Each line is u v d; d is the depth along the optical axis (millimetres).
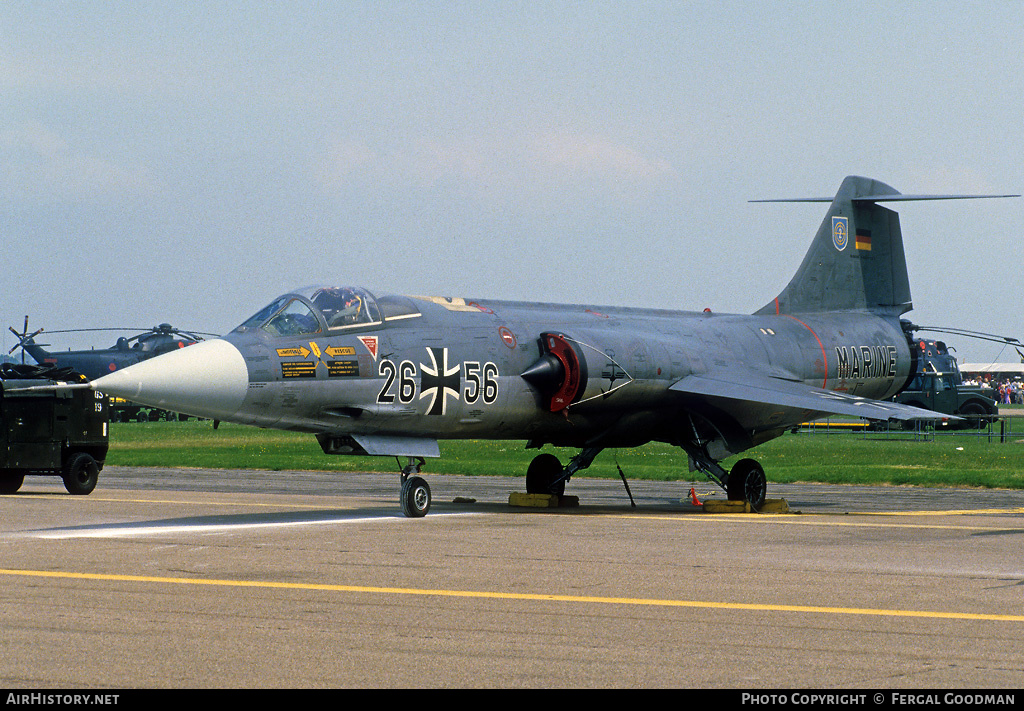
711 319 67062
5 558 34875
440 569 32688
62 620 24828
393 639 23062
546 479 59281
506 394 52938
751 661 21281
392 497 62875
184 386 43188
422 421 50438
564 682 19719
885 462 92062
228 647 22266
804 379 67062
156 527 44406
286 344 46438
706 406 59812
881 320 75125
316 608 26422
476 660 21297
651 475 82500
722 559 35094
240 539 40062
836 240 74062
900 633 23781
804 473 80375
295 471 88562
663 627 24344
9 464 65312
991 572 32406
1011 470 82125
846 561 34750
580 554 36188
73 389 65125
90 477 65500
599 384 54031
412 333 50562
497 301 57438
